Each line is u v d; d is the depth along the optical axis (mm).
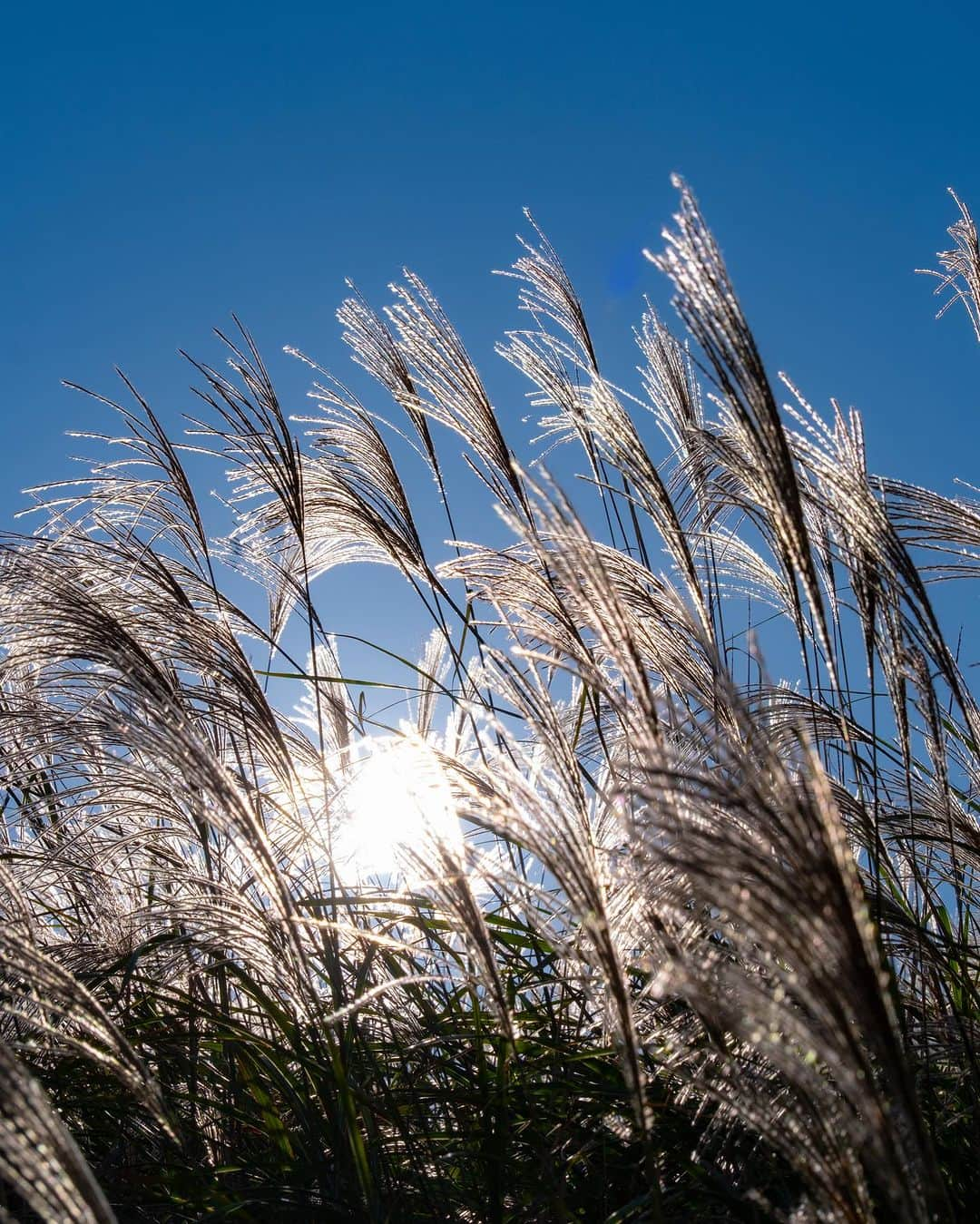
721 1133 1474
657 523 1787
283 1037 1732
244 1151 1689
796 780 1261
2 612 1719
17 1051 1572
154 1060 1674
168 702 1607
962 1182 1476
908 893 1771
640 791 1194
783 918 1145
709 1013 1302
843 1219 1199
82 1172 1177
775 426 1396
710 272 1396
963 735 1812
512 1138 1549
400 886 1706
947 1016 1565
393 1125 1632
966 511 1747
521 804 1360
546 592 1674
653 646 1699
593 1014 1672
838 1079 1152
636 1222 1459
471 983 1512
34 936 1655
